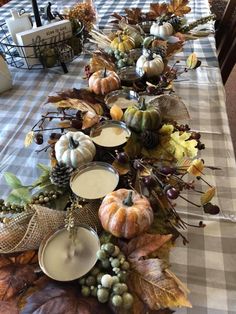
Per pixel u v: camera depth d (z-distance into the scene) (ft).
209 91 3.18
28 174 2.30
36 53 3.39
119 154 1.87
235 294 1.57
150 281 1.33
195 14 4.67
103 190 1.76
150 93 2.44
